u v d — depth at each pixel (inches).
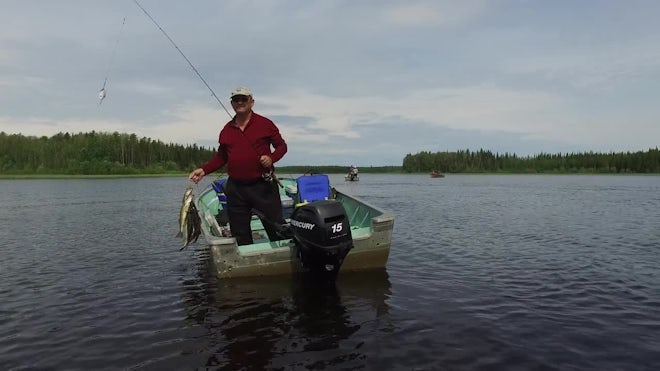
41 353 177.6
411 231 499.8
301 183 348.2
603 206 828.0
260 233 340.2
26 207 836.6
